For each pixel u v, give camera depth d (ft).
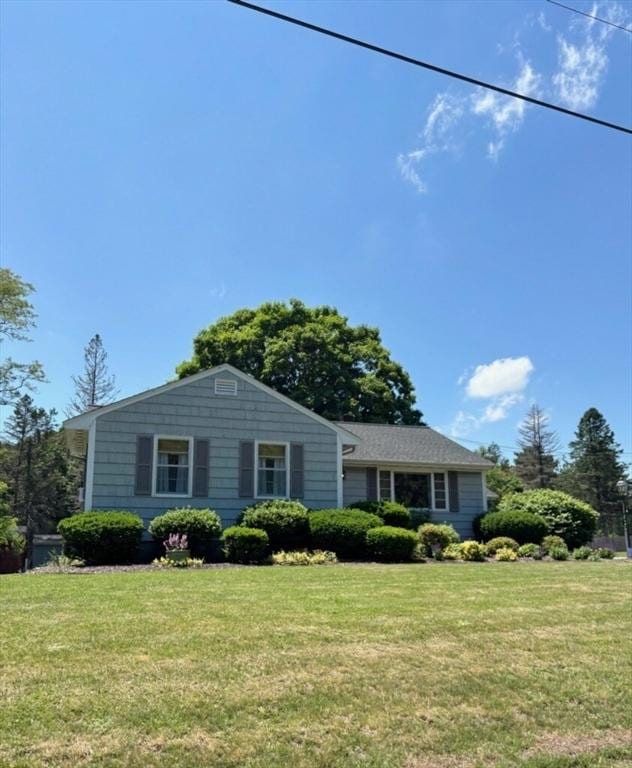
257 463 53.72
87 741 11.90
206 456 52.31
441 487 67.51
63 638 18.53
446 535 53.26
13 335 71.51
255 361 108.88
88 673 15.40
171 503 50.67
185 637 18.84
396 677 15.98
